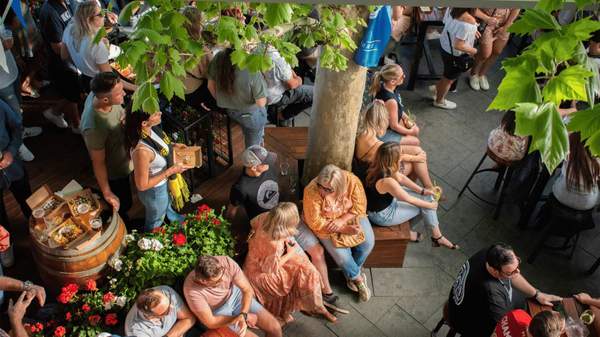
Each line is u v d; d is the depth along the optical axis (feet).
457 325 13.09
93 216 12.82
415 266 16.80
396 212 15.60
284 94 18.08
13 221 15.99
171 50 9.66
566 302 13.28
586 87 5.33
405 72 24.22
